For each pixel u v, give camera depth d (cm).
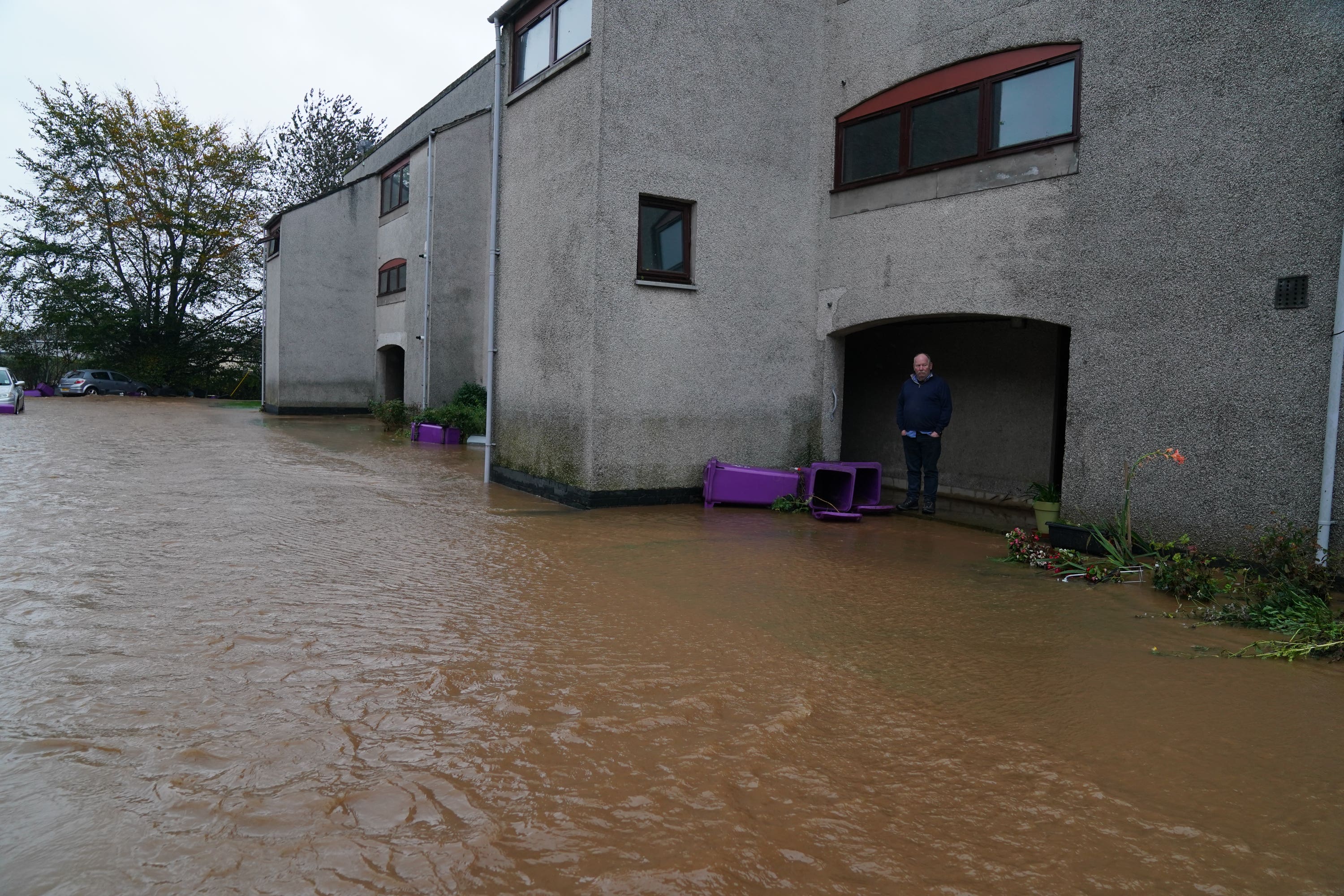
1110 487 712
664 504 926
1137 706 372
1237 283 629
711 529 795
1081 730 345
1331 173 579
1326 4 579
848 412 1214
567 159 921
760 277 967
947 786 294
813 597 552
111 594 505
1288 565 545
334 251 2488
